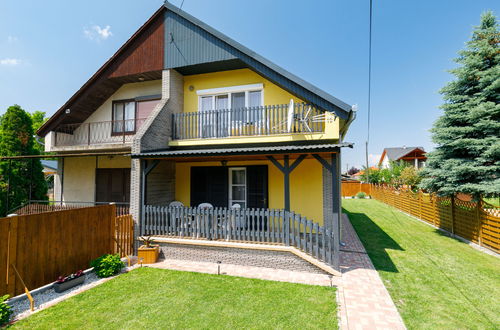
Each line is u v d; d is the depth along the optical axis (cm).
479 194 851
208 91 966
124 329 343
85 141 1144
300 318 371
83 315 380
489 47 930
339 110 725
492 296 449
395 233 1002
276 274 557
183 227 692
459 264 623
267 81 910
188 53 898
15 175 1183
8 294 409
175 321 363
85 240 573
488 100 948
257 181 898
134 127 1059
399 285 495
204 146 870
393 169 2925
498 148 828
